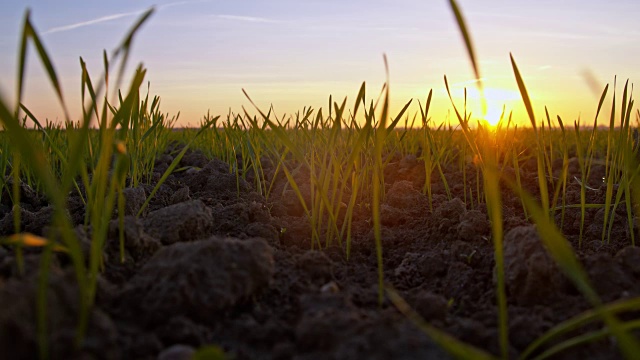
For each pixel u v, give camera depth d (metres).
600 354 0.18
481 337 0.19
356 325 0.18
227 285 0.20
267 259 0.22
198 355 0.14
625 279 0.22
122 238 0.23
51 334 0.16
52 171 0.42
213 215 0.35
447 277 0.26
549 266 0.22
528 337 0.19
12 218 0.33
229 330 0.20
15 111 0.16
